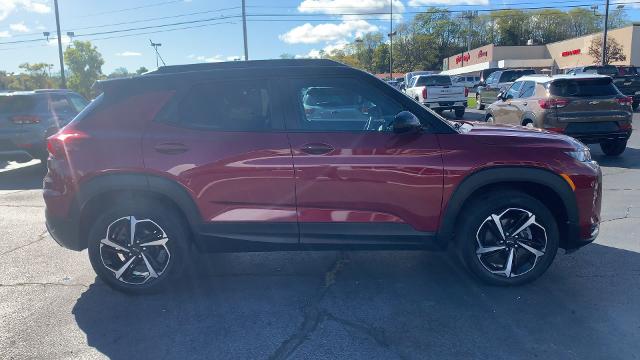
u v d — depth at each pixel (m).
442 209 4.01
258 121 4.05
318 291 4.26
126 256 4.13
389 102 4.11
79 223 4.11
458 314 3.79
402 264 4.82
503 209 4.06
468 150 3.99
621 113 9.80
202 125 4.04
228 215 4.00
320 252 5.19
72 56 58.44
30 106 9.62
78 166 3.98
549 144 4.09
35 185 9.38
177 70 4.27
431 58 94.19
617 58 42.56
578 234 4.15
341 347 3.37
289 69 4.12
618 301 3.96
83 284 4.52
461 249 4.16
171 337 3.55
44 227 6.38
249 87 4.09
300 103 4.08
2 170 11.30
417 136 4.01
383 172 3.93
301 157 3.93
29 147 9.55
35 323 3.79
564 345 3.35
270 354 3.31
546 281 4.36
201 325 3.72
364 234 4.03
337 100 4.11
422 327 3.62
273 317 3.81
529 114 10.39
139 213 4.05
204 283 4.47
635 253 4.99
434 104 20.61
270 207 3.99
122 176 3.95
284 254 5.15
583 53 49.94
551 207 4.32
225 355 3.31
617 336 3.45
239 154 3.94
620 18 85.25
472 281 4.38
